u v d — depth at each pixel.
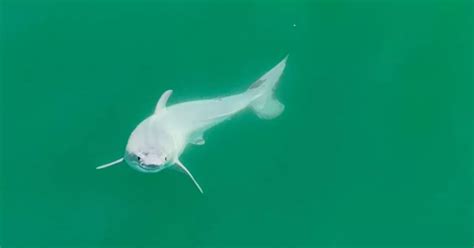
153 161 21.89
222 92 26.41
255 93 26.41
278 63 27.08
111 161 24.80
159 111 24.03
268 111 26.28
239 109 25.77
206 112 24.91
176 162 23.67
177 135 23.66
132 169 24.72
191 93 26.28
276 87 26.69
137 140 22.72
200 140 25.00
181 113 24.38
